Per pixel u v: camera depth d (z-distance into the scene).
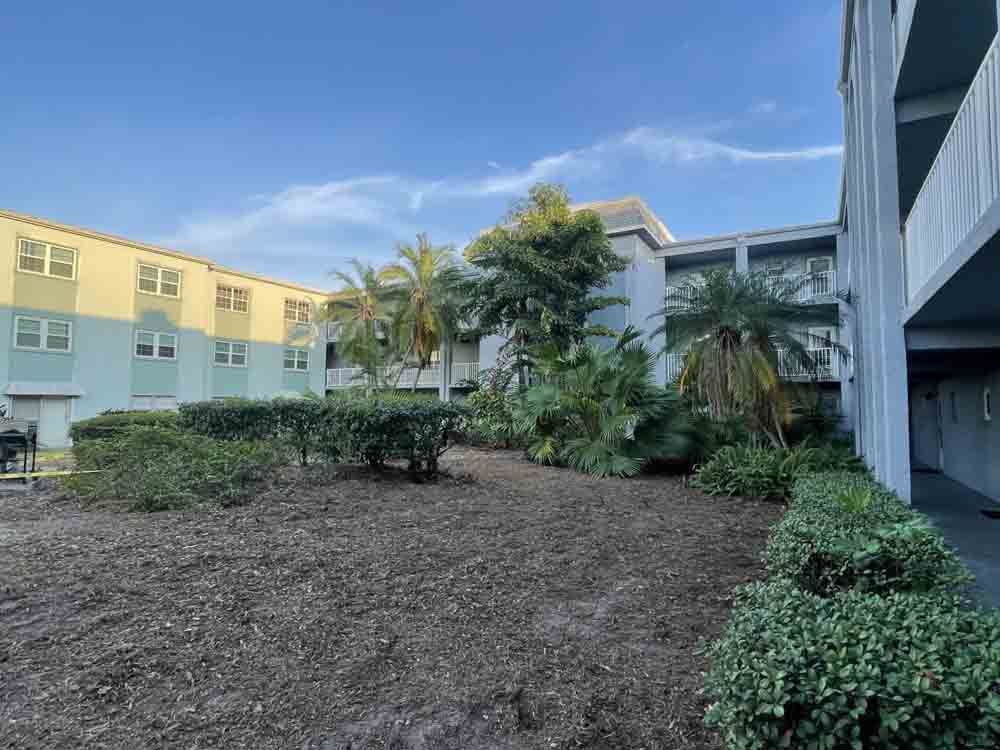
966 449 9.87
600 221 16.38
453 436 8.75
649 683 2.73
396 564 4.41
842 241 16.70
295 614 3.43
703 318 10.07
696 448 10.62
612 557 4.83
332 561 4.41
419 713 2.47
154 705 2.47
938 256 4.95
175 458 7.00
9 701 2.46
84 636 3.06
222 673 2.75
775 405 10.05
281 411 8.70
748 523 6.34
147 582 3.85
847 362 13.01
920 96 6.51
